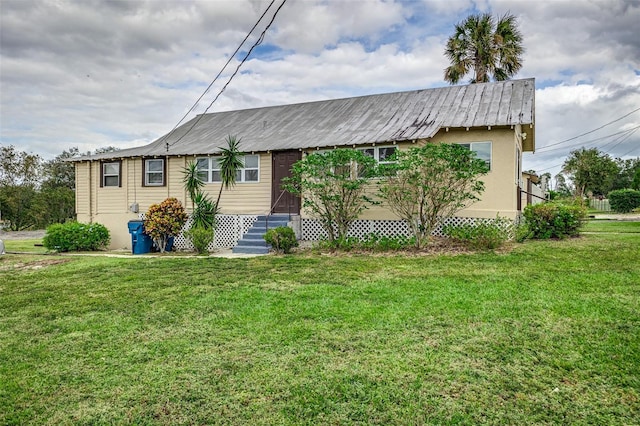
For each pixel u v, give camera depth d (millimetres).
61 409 3377
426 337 4645
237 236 14695
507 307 5602
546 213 12180
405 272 8164
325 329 4984
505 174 12430
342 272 8375
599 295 6051
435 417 3148
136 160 16891
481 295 6242
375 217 13109
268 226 13695
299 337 4746
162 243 13969
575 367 3863
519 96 14039
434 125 13008
